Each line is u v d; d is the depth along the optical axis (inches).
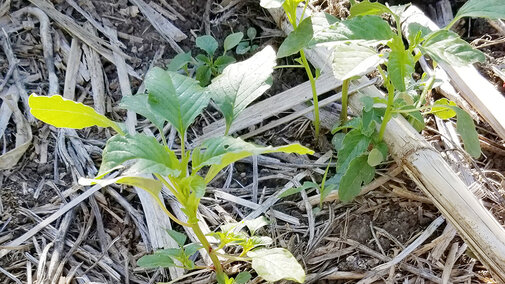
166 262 12.3
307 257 14.4
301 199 15.7
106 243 14.7
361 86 16.6
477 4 12.6
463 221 13.0
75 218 15.1
